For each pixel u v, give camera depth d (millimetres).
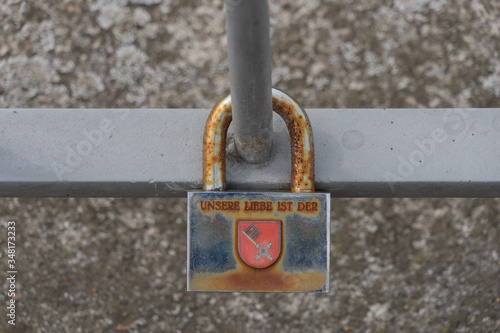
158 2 2771
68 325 2559
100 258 2617
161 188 1146
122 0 2771
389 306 2551
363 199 2629
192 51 2748
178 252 2621
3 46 2746
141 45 2754
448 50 2736
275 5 2768
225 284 1089
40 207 2631
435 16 2770
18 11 2770
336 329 2539
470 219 2607
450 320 2525
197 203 1086
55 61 2738
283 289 1082
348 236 2605
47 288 2580
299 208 1080
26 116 1138
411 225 2609
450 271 2566
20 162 1112
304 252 1082
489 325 2484
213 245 1087
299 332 2535
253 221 1083
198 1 2773
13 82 2715
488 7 2775
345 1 2775
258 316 2559
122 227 2635
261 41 749
